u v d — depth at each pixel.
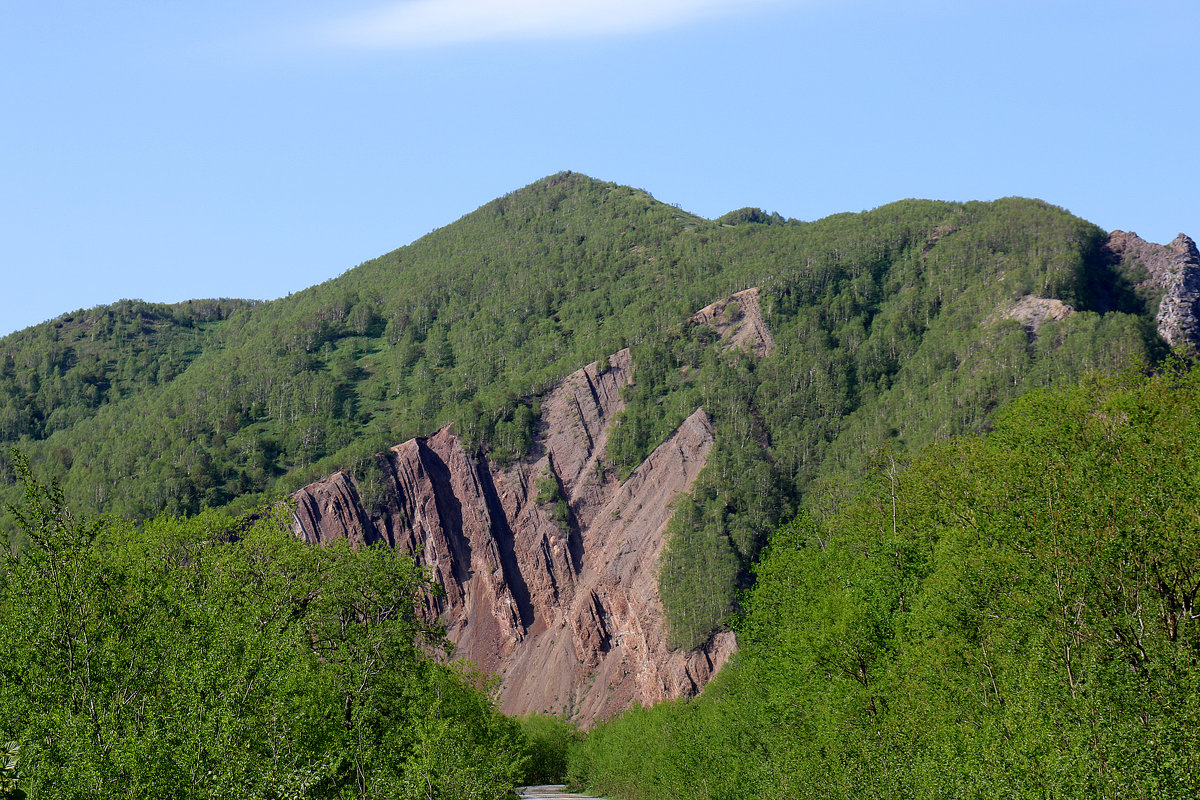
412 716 54.47
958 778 39.97
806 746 57.44
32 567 39.66
